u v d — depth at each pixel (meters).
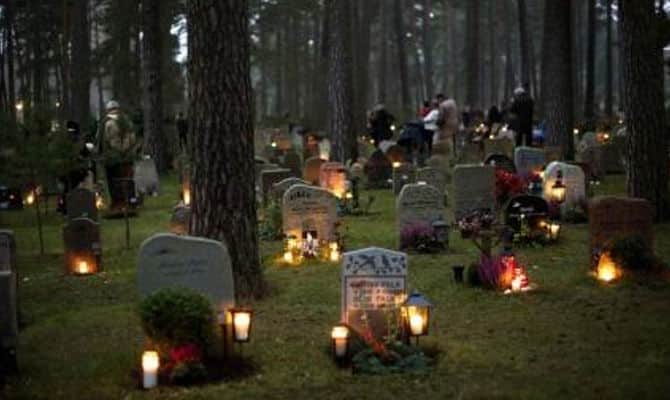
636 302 10.95
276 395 7.97
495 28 86.56
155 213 21.42
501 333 9.86
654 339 9.41
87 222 14.20
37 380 8.58
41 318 11.36
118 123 21.89
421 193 15.26
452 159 29.86
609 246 12.20
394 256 9.30
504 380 8.22
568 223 17.45
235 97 11.34
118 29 44.16
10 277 8.73
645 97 16.56
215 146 11.34
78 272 14.15
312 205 14.99
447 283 12.38
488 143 28.83
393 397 7.84
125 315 10.98
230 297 9.48
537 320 10.35
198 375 8.30
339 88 28.05
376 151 25.38
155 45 29.77
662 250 14.07
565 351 9.11
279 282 12.80
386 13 74.94
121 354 9.21
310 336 9.82
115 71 44.84
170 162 32.62
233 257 11.44
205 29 11.20
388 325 9.28
